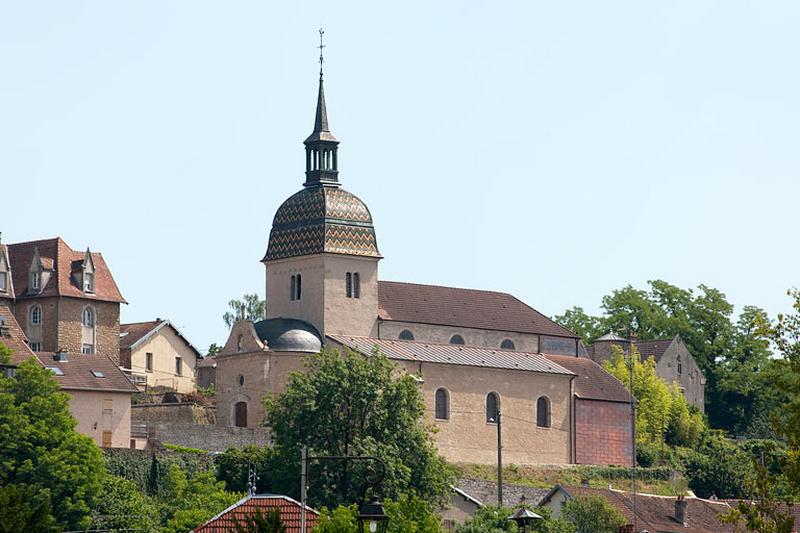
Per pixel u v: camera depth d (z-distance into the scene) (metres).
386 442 197.25
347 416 199.50
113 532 175.88
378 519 99.69
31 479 177.50
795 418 104.12
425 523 136.88
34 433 180.00
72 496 177.62
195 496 184.25
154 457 195.62
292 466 192.00
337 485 191.25
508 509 174.62
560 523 178.00
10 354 196.12
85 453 180.75
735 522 103.94
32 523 118.19
